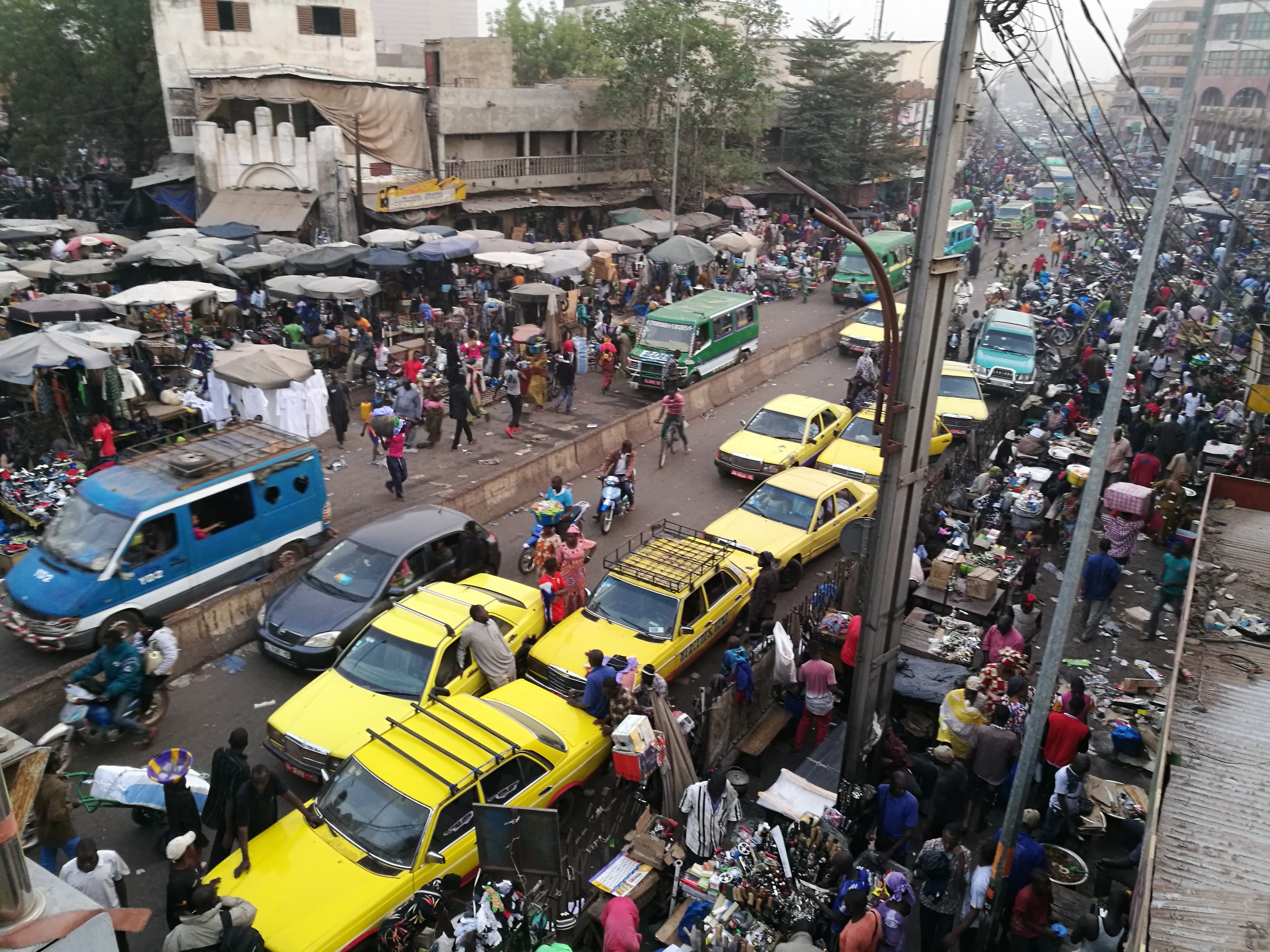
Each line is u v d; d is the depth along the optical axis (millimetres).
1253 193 37375
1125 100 87250
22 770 4020
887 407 8844
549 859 7891
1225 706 8664
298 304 26547
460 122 36219
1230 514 13688
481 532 14078
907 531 9539
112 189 43219
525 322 29125
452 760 8492
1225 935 5945
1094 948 7297
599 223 42469
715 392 24781
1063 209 61906
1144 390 24375
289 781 10047
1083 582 13453
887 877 7582
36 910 3686
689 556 12867
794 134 51906
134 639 10633
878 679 9781
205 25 37000
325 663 11695
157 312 24953
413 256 27578
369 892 7547
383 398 21094
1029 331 25922
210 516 13016
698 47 39688
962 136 8336
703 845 8555
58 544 12172
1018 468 18094
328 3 39438
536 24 63250
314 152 33625
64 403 17969
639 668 10445
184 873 7273
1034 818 8164
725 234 39500
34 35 39406
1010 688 10078
